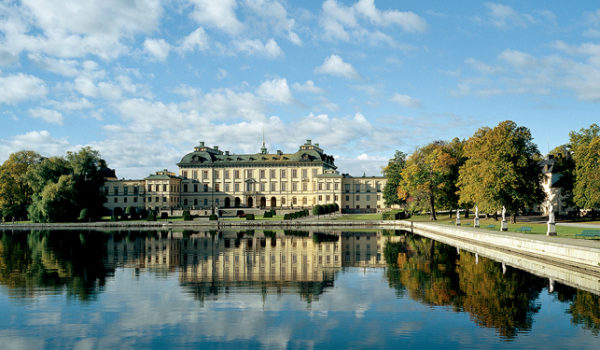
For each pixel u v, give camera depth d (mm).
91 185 117875
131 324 21078
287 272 34500
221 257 43375
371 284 29578
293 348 17984
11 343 18641
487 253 45781
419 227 84562
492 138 70562
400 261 40031
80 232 86875
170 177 152375
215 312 22984
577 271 32438
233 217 129625
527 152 72062
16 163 119188
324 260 40938
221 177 158625
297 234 75438
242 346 18266
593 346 17938
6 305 24422
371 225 100438
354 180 152750
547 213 104188
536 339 18766
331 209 135125
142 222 105625
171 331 20078
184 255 45281
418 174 91812
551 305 23734
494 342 18484
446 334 19469
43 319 21875
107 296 26453
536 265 36875
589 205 68438
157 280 31391
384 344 18406
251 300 25359
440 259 41219
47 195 105062
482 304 24156
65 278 32438
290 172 155625
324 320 21562
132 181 153625
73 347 18203
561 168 82250
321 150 169125
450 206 95375
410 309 23328
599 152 68312
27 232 87438
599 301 24453
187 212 115188
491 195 68438
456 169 91812
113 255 45844
